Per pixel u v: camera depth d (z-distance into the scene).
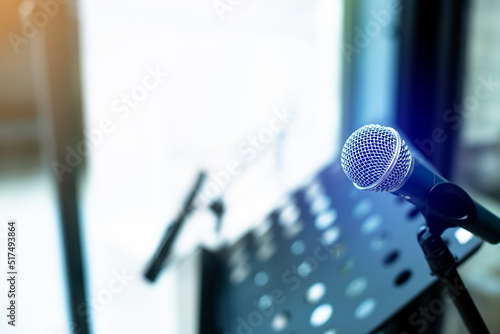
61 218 1.10
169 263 1.17
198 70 1.34
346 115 1.48
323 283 0.68
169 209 1.31
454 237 0.54
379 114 1.42
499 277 1.09
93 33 1.09
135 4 1.15
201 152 1.42
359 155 0.50
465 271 1.11
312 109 1.51
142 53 1.20
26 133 1.01
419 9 1.28
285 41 1.44
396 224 0.69
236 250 0.93
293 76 1.48
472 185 1.30
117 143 1.23
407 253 0.62
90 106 1.10
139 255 1.21
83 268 1.15
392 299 0.57
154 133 1.32
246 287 0.81
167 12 1.22
